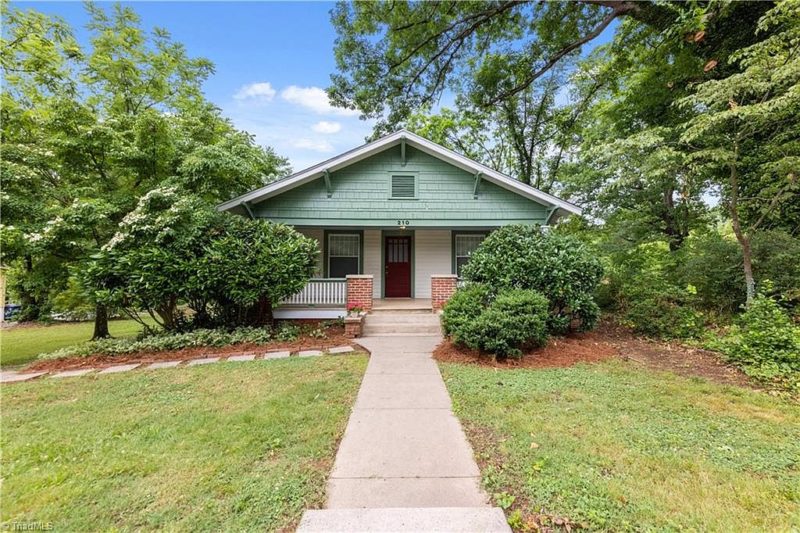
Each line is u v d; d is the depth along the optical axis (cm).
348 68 1335
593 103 1565
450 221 959
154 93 1023
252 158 1012
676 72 862
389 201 955
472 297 622
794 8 534
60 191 803
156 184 895
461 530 200
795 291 609
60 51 901
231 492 240
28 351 893
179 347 670
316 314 869
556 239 707
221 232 759
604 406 379
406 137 924
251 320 815
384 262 1095
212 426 343
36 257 773
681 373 490
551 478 249
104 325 898
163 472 267
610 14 941
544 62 1242
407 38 1193
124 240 693
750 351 495
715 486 241
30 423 361
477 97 1434
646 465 266
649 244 1070
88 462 283
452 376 485
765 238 683
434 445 301
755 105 538
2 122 797
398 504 225
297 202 936
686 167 733
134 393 449
